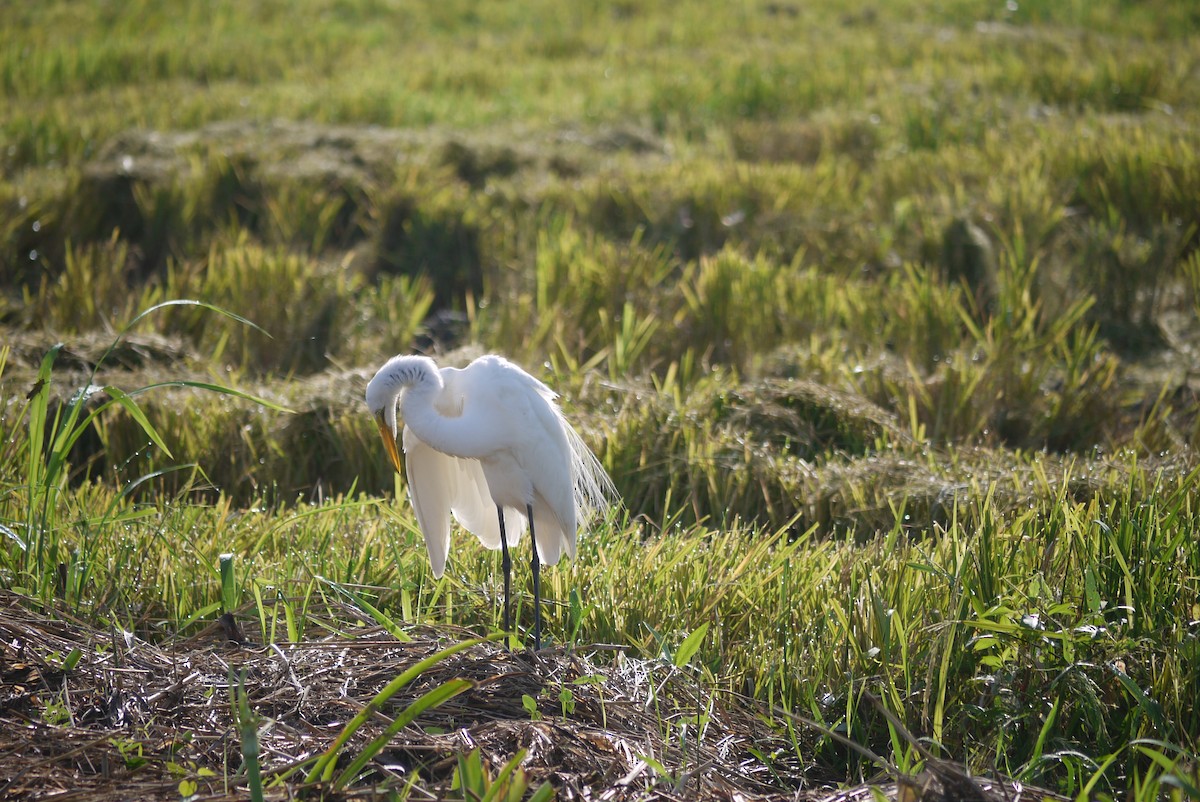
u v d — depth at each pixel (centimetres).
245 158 1806
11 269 1566
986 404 1132
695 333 1336
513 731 541
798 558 802
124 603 710
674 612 716
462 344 1395
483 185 1902
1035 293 1359
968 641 651
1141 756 605
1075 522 705
